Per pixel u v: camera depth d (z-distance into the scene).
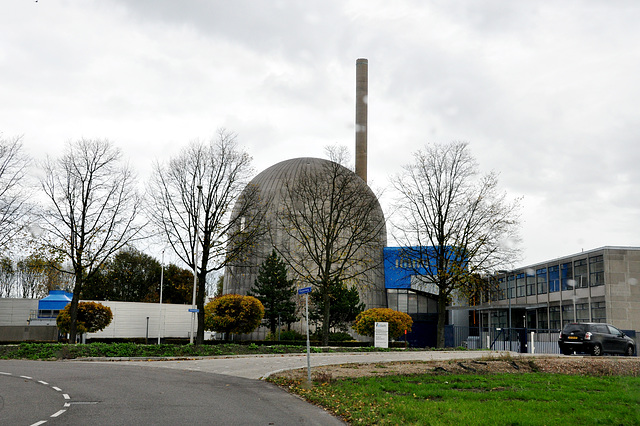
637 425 10.90
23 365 22.33
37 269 38.06
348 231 61.41
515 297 73.62
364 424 10.63
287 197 67.06
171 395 13.99
